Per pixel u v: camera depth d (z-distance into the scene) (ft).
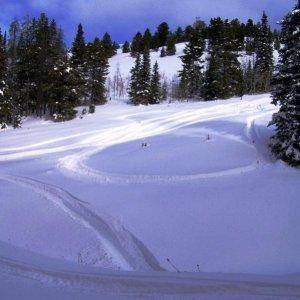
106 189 85.92
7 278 38.09
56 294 33.76
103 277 37.86
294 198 74.02
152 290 34.58
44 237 60.95
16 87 223.92
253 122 143.43
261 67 301.63
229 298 32.65
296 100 90.53
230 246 56.95
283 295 33.24
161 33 486.38
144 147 120.98
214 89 241.96
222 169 94.63
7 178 97.25
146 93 247.50
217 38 285.64
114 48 464.24
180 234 61.46
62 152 127.65
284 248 55.67
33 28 318.86
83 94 238.48
